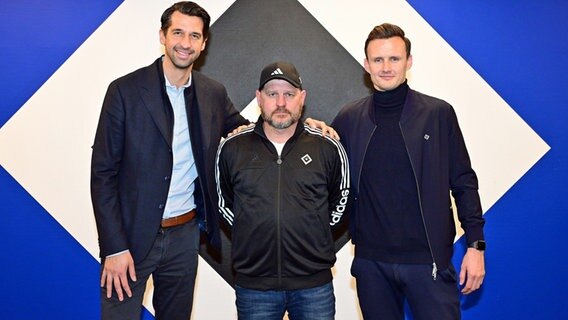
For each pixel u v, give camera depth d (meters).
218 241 2.32
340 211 2.24
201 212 2.34
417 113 2.12
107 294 2.12
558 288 2.94
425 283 2.09
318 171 2.13
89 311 2.94
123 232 2.10
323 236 2.14
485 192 2.94
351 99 2.92
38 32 2.86
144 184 2.13
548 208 2.93
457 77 2.91
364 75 2.91
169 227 2.25
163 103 2.15
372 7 2.90
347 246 2.96
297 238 2.09
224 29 2.92
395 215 2.10
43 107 2.88
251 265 2.13
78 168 2.90
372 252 2.15
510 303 2.96
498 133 2.92
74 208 2.91
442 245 2.09
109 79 2.89
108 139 2.10
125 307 2.21
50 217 2.91
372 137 2.15
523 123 2.91
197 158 2.22
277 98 2.09
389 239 2.11
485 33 2.90
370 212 2.15
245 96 2.92
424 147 2.11
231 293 2.96
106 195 2.08
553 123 2.91
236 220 2.16
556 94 2.90
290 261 2.11
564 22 2.89
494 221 2.94
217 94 2.36
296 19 2.92
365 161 2.15
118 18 2.88
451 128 2.14
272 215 2.09
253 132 2.22
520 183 2.93
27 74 2.87
